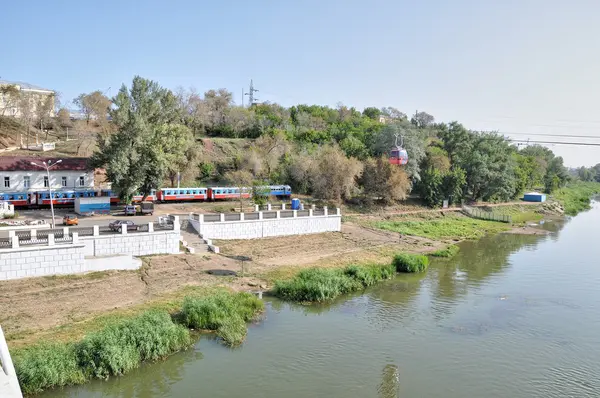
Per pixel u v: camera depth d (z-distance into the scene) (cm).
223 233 5475
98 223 5294
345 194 8450
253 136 11744
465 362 2916
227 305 3356
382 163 8512
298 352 2966
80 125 10619
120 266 4081
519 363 2922
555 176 15338
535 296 4272
